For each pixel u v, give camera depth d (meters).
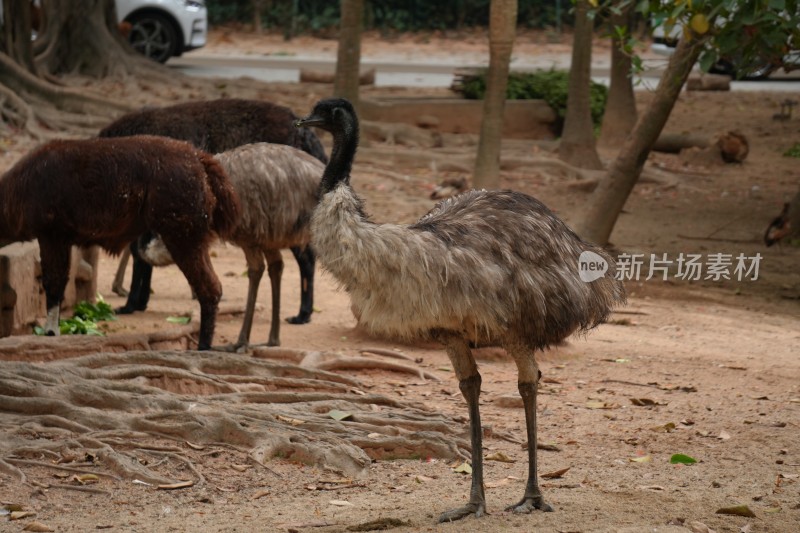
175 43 27.58
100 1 23.50
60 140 9.11
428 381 8.95
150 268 11.16
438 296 5.25
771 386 9.20
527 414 5.67
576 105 21.28
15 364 7.54
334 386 8.35
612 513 5.68
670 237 16.53
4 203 8.98
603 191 14.76
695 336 11.21
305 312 10.97
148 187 8.77
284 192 9.13
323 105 5.51
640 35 37.62
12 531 5.27
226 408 7.24
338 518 5.53
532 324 5.47
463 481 6.43
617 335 11.09
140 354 8.28
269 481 6.28
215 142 12.03
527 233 5.52
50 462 6.29
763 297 13.45
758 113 27.25
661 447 7.29
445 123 23.58
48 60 22.80
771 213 18.36
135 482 6.11
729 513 5.77
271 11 41.94
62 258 9.02
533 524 5.43
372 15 42.31
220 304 11.12
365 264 5.25
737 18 10.17
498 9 17.81
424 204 17.77
